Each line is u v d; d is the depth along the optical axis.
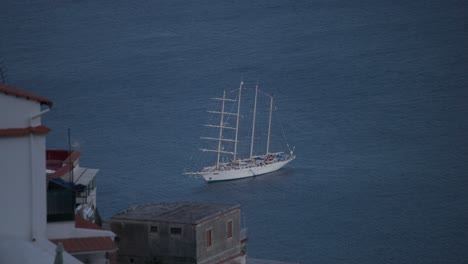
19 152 152.62
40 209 156.88
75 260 154.25
